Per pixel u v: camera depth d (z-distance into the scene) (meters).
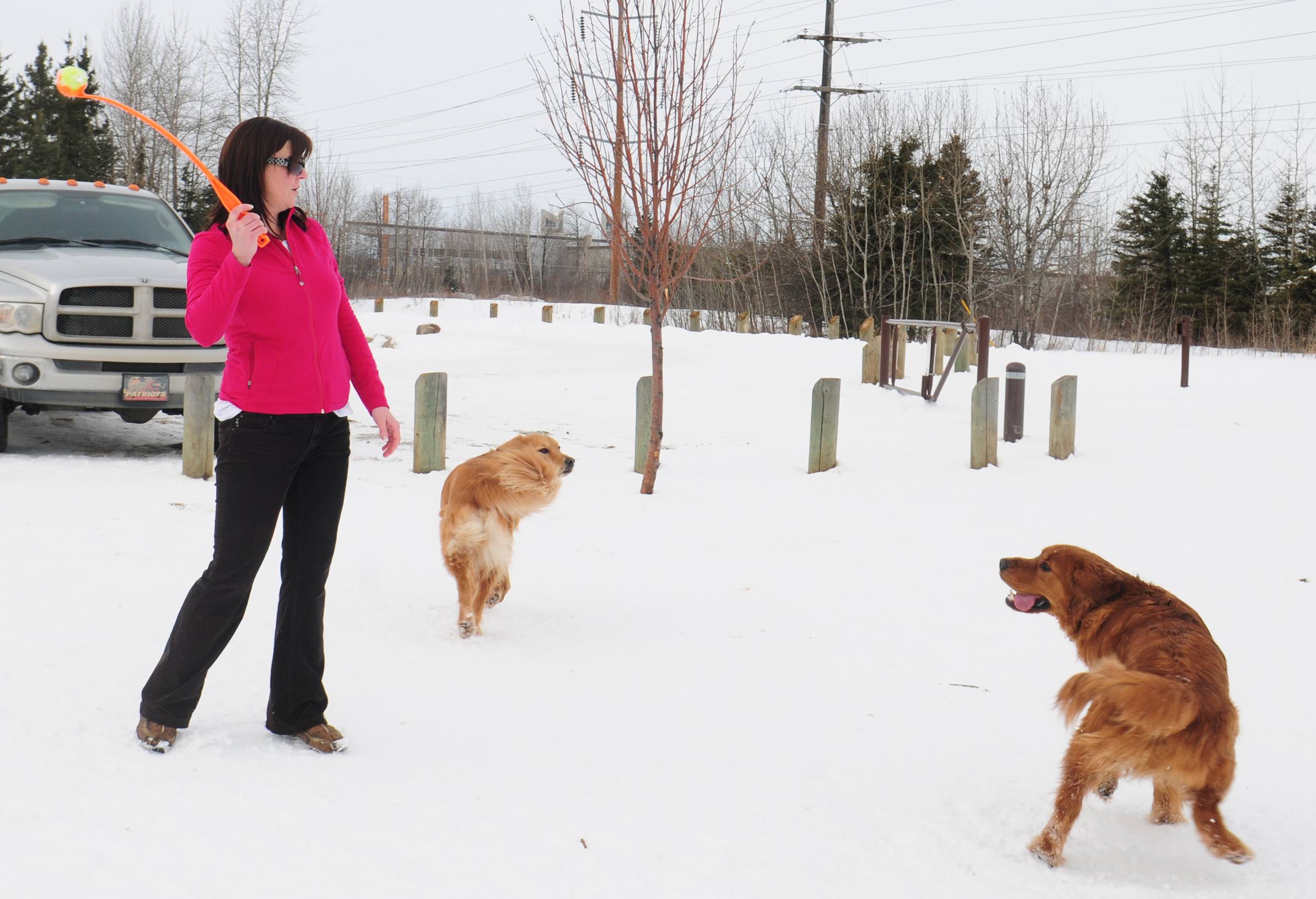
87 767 3.39
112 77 53.19
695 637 5.27
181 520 6.84
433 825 3.17
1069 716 3.17
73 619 4.82
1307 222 37.22
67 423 10.67
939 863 3.16
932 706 4.45
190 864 2.84
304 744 3.71
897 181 30.47
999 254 31.73
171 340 8.52
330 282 3.69
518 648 4.98
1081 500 8.65
